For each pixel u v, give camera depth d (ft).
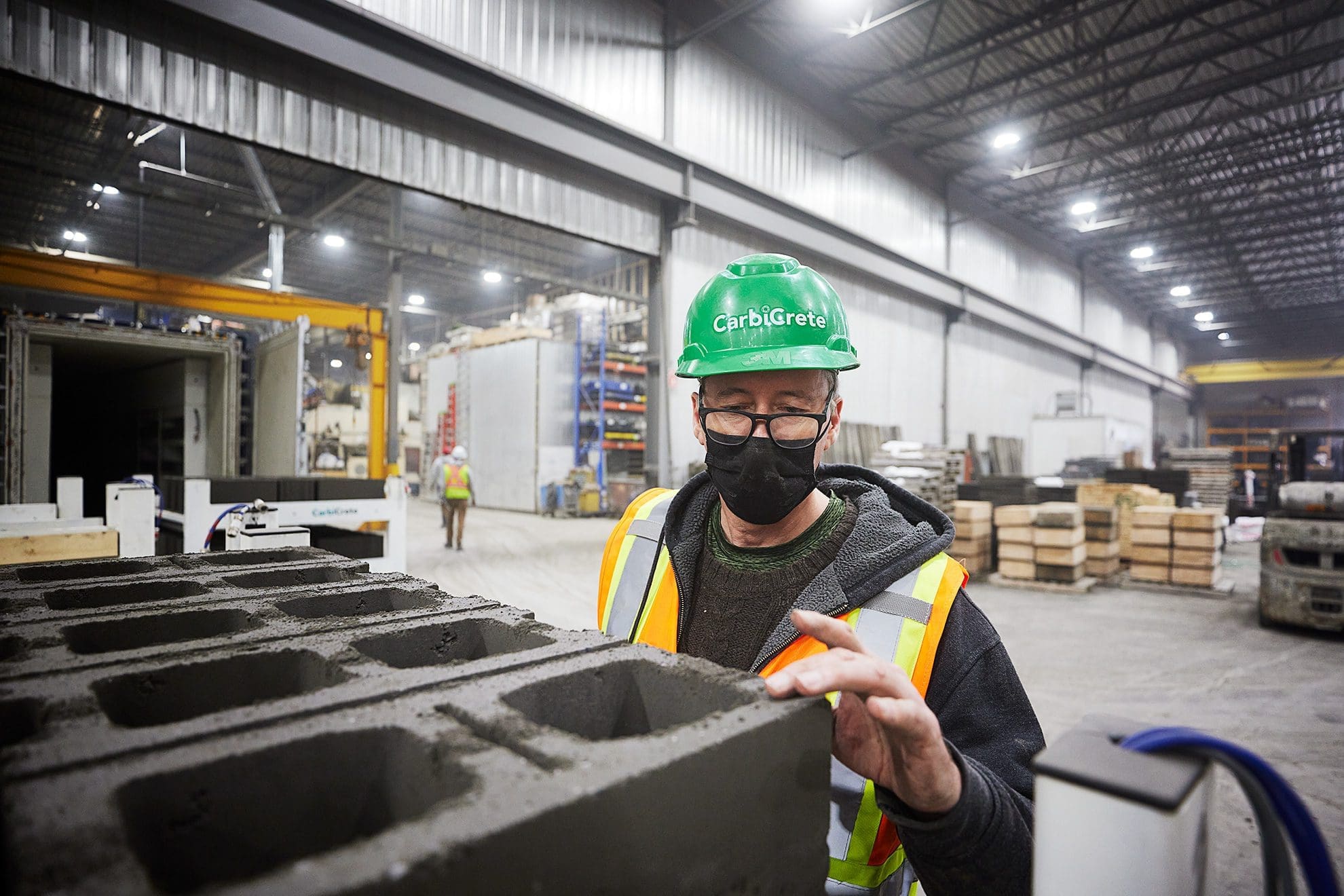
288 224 25.84
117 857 1.14
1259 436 88.58
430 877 1.11
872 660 2.05
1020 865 2.39
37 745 1.49
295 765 1.58
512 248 58.13
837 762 2.94
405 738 1.65
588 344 49.03
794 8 29.12
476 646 2.77
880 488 3.93
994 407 53.16
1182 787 1.50
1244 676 14.83
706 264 30.12
